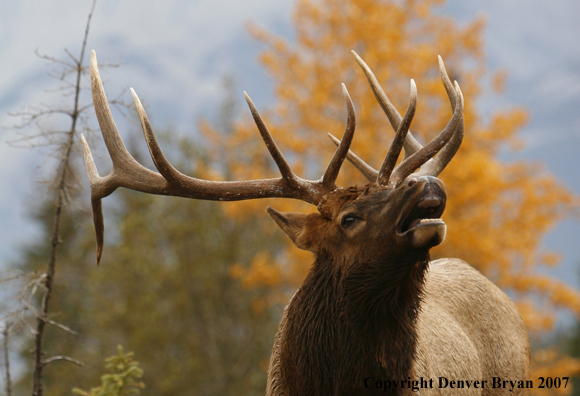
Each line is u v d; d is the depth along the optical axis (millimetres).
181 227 60125
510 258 50438
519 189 50906
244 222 61062
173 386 53812
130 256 58750
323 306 12727
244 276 55531
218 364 58688
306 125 54000
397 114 15789
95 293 58562
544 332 50875
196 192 13359
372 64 52938
